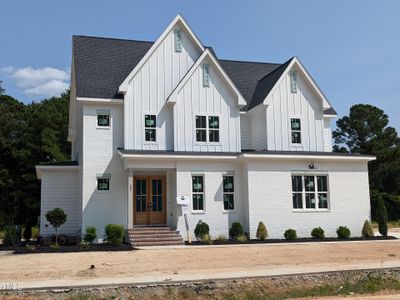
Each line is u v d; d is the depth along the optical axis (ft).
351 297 45.52
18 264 56.03
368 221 85.20
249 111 94.89
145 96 84.89
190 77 86.28
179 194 79.56
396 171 205.16
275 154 82.38
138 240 73.36
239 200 82.64
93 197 81.00
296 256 64.23
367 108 214.69
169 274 51.21
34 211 148.05
